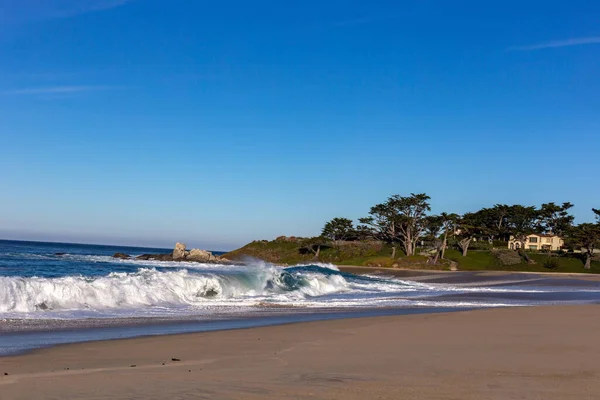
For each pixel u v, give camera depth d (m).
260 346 10.42
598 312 18.55
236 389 6.48
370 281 38.44
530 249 104.25
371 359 8.99
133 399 5.94
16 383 6.70
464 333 12.57
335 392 6.34
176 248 93.25
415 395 6.25
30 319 13.11
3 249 82.31
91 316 14.28
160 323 13.80
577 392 6.58
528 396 6.31
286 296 23.58
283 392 6.32
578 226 98.44
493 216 115.75
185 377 7.25
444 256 90.94
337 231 103.62
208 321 14.58
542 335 12.27
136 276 19.62
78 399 5.92
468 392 6.46
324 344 10.79
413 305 22.03
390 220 96.38
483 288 39.88
